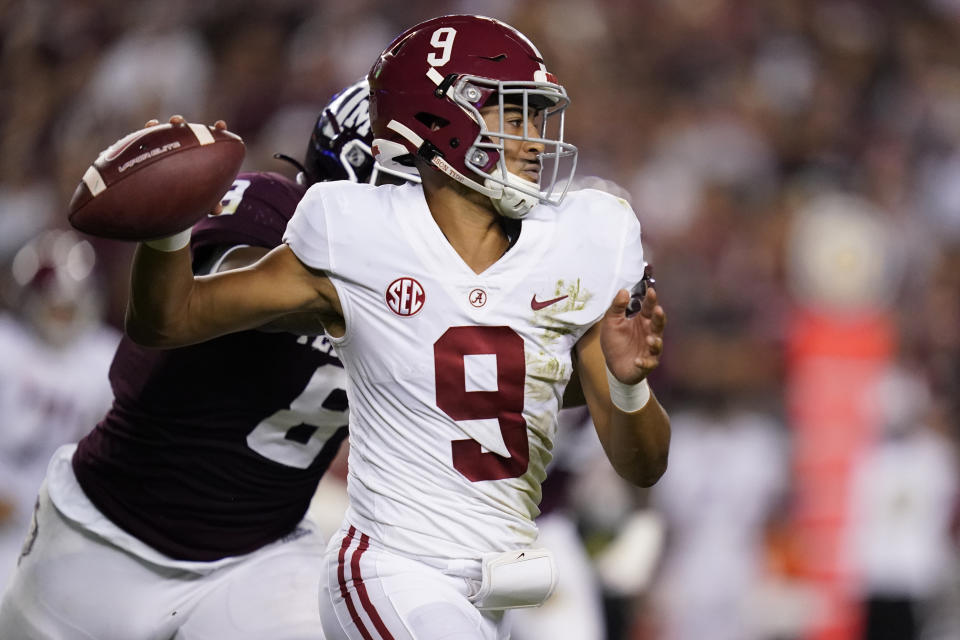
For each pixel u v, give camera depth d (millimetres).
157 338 8508
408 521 8648
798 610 22469
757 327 25500
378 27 33312
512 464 8797
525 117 8805
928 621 23594
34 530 10578
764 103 34312
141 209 8094
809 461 23312
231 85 32469
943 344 28484
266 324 9508
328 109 10664
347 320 8648
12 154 31797
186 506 10180
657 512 17609
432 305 8578
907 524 22328
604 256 8953
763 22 36188
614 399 8875
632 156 32531
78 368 19266
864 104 35750
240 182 10031
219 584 10422
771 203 31344
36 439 18969
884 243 27078
